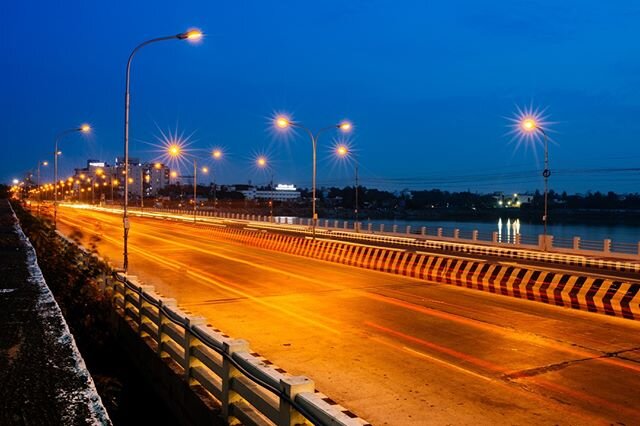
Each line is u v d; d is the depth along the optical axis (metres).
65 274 14.67
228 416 5.89
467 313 15.28
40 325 8.13
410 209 182.38
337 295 18.38
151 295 9.55
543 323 13.96
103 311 12.47
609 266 33.31
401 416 7.54
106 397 7.60
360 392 8.52
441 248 44.53
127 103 21.39
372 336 12.39
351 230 62.25
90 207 136.25
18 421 4.81
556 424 7.28
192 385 7.15
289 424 4.61
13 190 136.75
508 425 7.24
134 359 10.16
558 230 110.25
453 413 7.66
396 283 21.44
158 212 114.81
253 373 5.32
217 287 20.09
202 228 58.88
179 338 7.69
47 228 32.44
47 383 5.75
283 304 16.58
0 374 6.01
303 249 33.84
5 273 13.30
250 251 35.75
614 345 11.68
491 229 111.69
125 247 20.95
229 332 12.77
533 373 9.60
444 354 10.86
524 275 18.86
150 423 8.29
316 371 9.66
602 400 8.22
